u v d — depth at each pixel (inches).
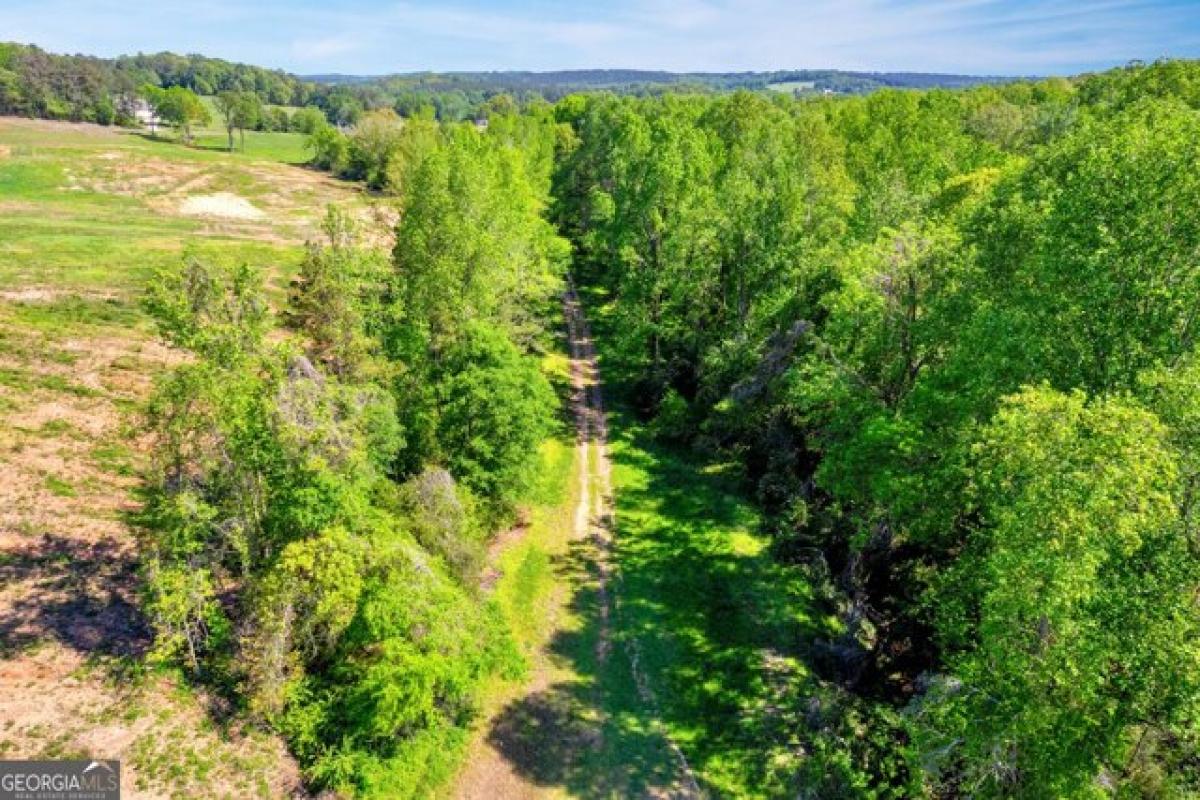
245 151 6742.1
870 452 1279.5
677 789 1089.4
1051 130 3395.7
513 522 1637.6
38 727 934.4
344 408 1291.8
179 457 1122.7
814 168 2484.0
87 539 1251.8
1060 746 776.9
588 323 2942.9
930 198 2006.6
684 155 2655.0
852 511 1577.3
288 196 4653.1
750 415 1942.7
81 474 1393.9
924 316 1349.7
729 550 1616.6
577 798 1066.1
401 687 991.6
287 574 987.3
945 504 1155.3
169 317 1055.6
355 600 1027.3
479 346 1592.0
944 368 1224.2
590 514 1754.4
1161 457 743.1
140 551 1243.2
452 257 1791.3
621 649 1348.4
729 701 1239.5
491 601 1366.9
